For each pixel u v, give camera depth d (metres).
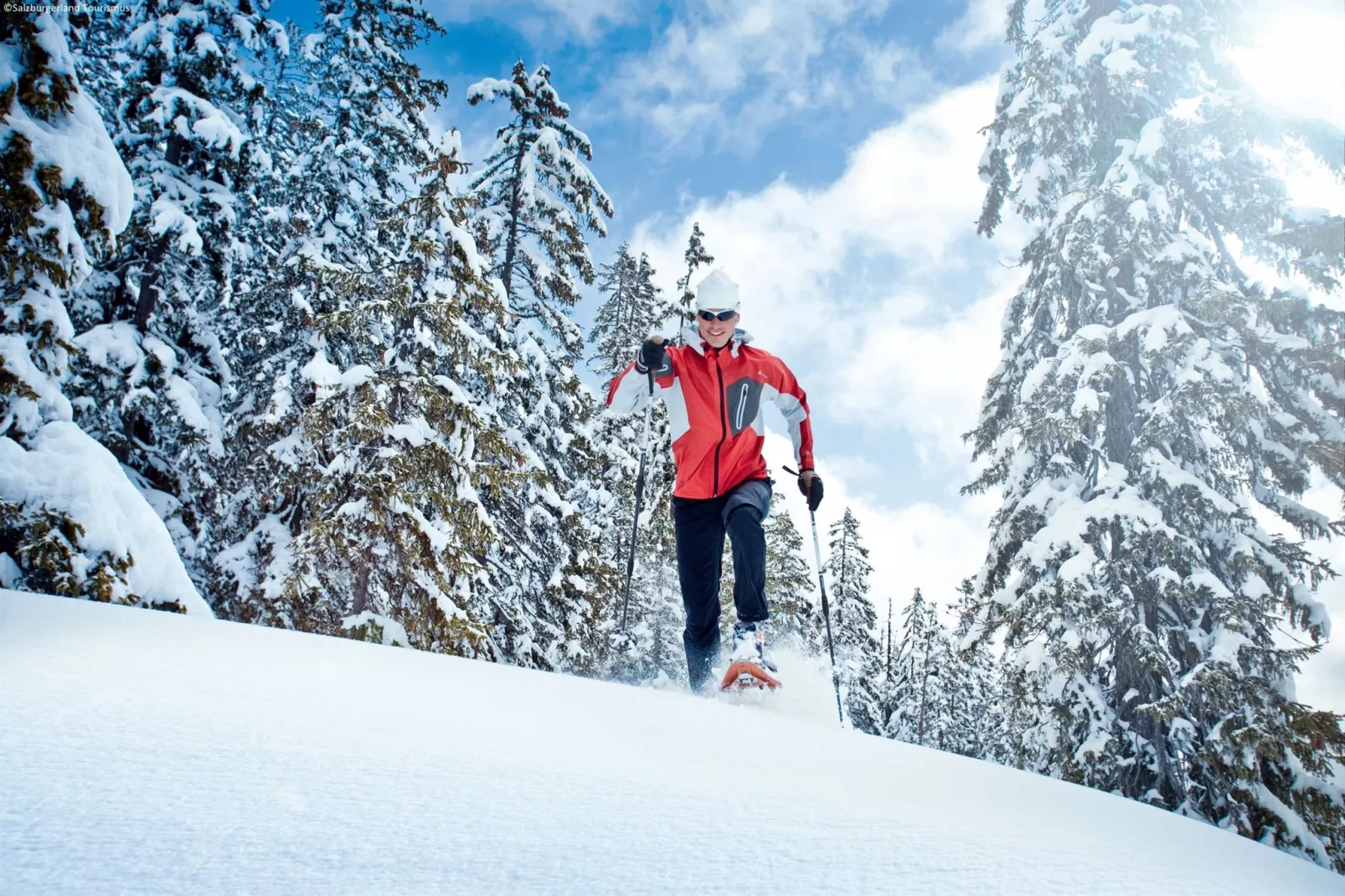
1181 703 9.36
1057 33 12.89
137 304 12.52
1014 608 10.78
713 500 3.81
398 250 15.76
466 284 13.44
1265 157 11.33
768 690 3.17
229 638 2.45
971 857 1.02
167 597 6.41
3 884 0.69
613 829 1.00
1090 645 10.26
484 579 13.19
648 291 23.61
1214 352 10.30
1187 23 11.45
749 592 3.37
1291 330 11.02
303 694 1.72
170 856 0.79
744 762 1.58
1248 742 9.04
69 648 1.92
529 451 15.97
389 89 16.84
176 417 12.28
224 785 1.03
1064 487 11.35
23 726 1.20
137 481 12.41
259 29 13.76
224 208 12.80
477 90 18.48
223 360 13.82
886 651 42.16
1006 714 11.49
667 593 19.98
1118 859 1.13
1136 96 12.15
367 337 13.01
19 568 6.00
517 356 14.83
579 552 17.12
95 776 1.01
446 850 0.88
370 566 12.35
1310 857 8.80
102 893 0.70
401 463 12.04
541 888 0.79
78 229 6.98
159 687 1.60
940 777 1.73
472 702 1.91
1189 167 11.68
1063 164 12.85
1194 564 9.73
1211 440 10.78
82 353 11.49
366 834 0.91
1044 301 12.62
